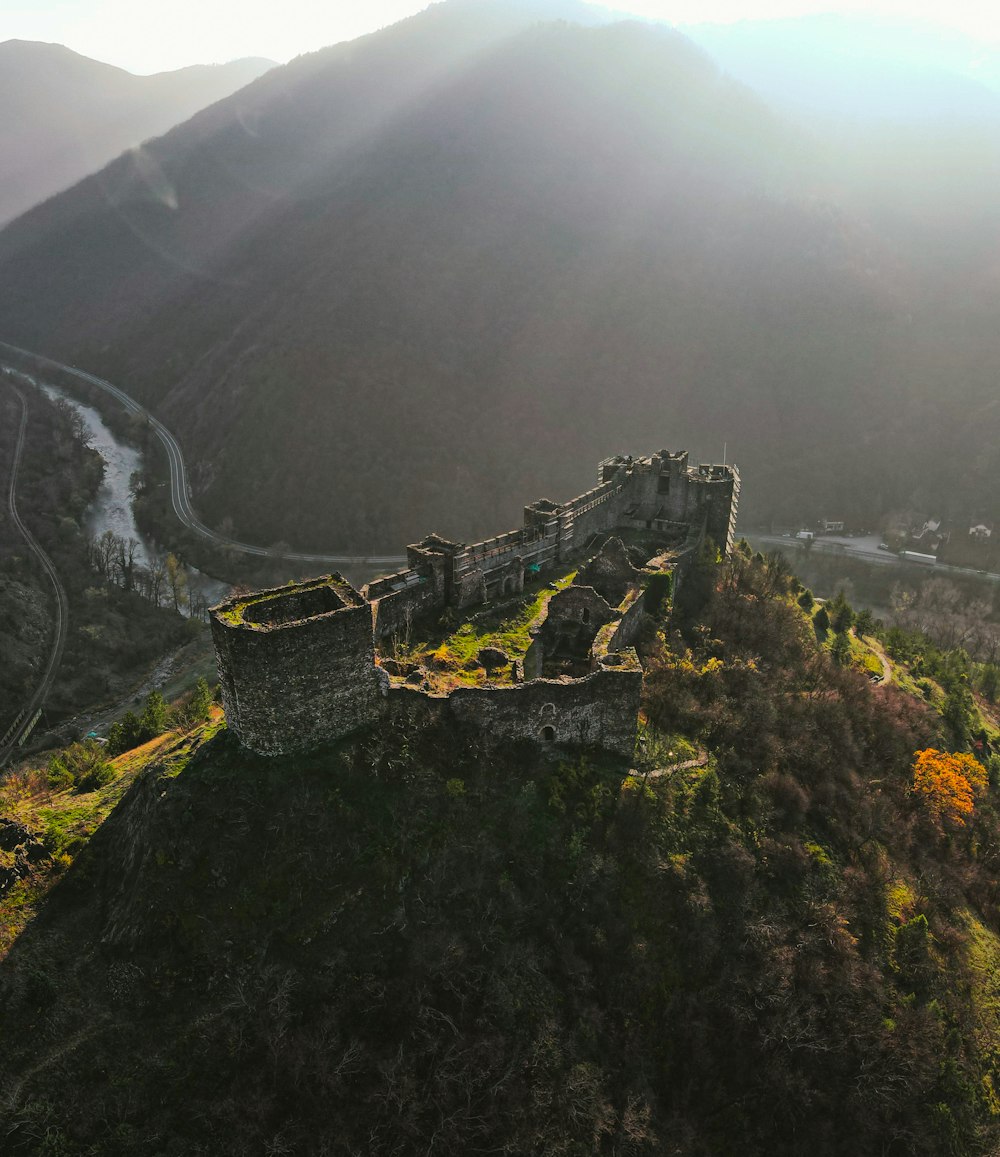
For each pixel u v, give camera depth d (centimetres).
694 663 5547
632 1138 3419
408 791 3706
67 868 3716
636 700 4334
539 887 3809
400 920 3462
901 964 4256
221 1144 2936
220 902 3269
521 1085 3338
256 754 3588
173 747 4028
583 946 3781
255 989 3169
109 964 3247
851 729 5581
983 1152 3884
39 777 5300
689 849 4166
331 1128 3036
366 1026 3278
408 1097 3150
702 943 3919
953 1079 3978
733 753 4747
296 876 3359
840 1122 3803
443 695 4025
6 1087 2941
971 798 5453
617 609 5116
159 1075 3008
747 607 6500
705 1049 3775
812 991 3991
